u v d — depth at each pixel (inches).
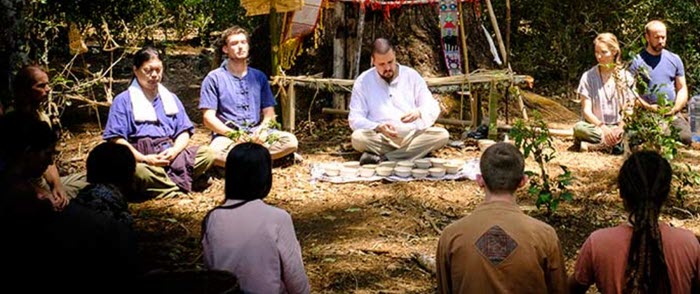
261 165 126.1
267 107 268.2
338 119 332.5
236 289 115.3
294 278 126.2
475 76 302.0
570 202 230.7
